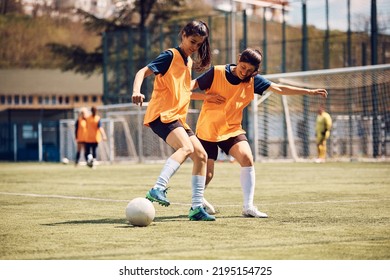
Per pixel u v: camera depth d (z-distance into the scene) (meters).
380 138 35.09
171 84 9.91
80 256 7.39
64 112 65.69
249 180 10.61
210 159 10.71
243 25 42.38
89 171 29.47
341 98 37.75
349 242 8.05
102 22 63.62
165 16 62.81
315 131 37.44
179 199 14.10
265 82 10.67
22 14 76.69
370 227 9.35
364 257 7.22
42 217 10.96
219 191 16.31
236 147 10.59
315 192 15.77
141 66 47.25
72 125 50.34
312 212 11.29
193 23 9.95
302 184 18.64
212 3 61.56
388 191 15.99
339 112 37.91
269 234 8.70
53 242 8.28
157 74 9.92
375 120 35.16
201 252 7.45
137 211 9.44
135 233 8.88
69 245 8.05
